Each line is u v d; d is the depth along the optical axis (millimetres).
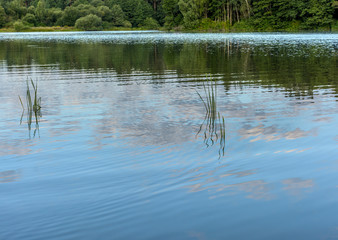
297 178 5598
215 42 47469
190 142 7699
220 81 16094
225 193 5125
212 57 27328
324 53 29047
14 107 11602
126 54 30844
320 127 8516
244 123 9109
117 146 7566
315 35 62375
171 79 17016
